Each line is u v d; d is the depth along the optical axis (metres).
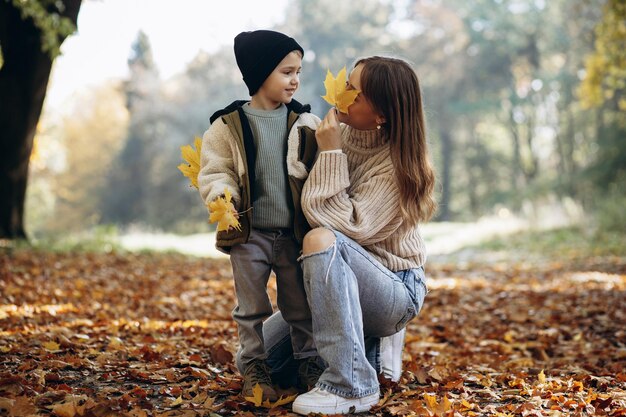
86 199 49.84
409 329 6.43
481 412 3.28
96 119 49.72
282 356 3.55
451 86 49.44
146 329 5.46
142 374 3.61
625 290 9.06
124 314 6.28
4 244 12.05
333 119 3.19
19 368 3.65
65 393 3.19
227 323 6.16
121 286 8.67
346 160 3.19
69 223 50.19
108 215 49.91
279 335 3.55
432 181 3.30
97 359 3.97
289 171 3.21
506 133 52.09
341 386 3.07
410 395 3.43
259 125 3.22
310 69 53.31
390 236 3.38
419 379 3.82
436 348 5.46
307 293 3.11
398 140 3.25
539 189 35.62
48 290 7.39
